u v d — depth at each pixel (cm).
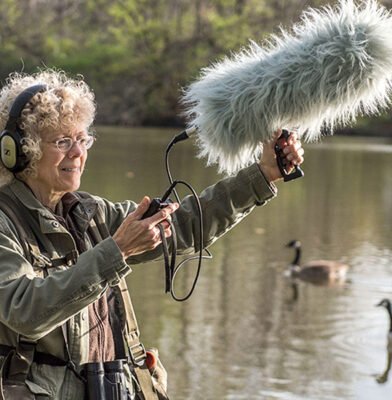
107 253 319
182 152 3869
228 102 367
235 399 952
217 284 1488
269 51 369
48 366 333
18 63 6112
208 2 6153
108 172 2939
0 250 327
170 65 5888
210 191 386
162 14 6431
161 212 327
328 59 355
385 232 2161
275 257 1766
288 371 1060
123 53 6147
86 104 347
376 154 4362
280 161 374
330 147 4675
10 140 340
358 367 1091
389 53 357
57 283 315
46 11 6869
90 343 344
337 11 366
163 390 379
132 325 362
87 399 338
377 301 1462
